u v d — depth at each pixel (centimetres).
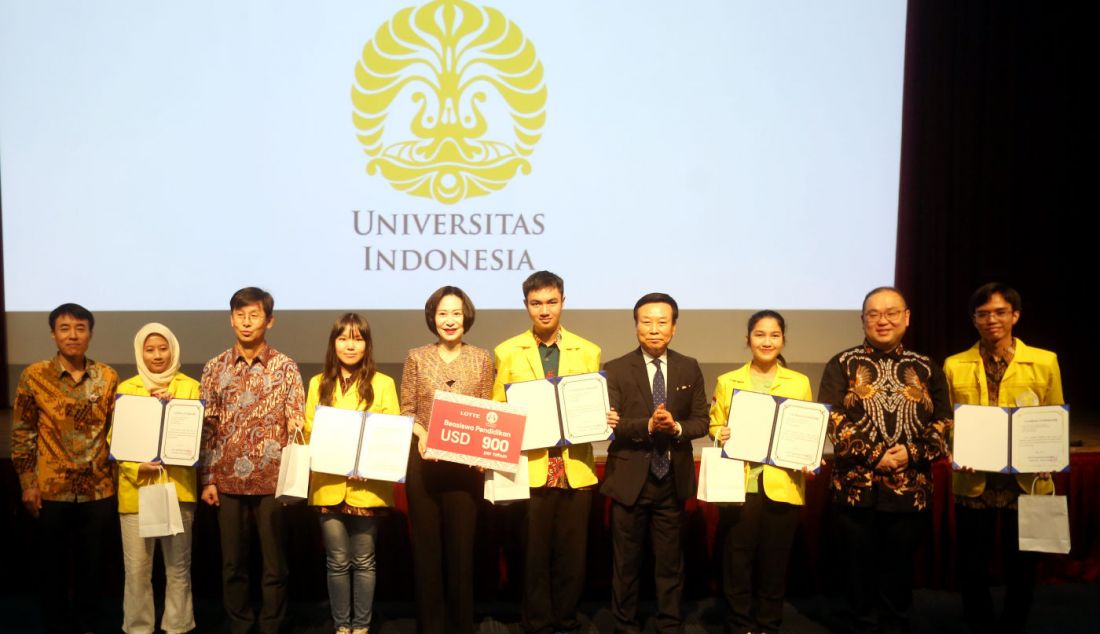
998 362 277
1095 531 336
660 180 423
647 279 424
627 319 423
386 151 414
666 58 422
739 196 427
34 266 411
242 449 261
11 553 319
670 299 269
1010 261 497
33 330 413
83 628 271
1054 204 499
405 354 415
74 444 265
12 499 318
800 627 297
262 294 267
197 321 410
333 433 251
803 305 432
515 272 418
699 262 426
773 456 261
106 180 408
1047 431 256
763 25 426
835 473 274
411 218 415
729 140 426
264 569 264
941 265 480
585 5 418
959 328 489
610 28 420
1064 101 495
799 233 431
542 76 418
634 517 267
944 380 269
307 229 412
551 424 258
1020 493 268
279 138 410
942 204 479
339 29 411
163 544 269
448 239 416
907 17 461
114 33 405
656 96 423
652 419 254
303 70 411
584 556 275
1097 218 505
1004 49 487
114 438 255
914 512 262
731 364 427
